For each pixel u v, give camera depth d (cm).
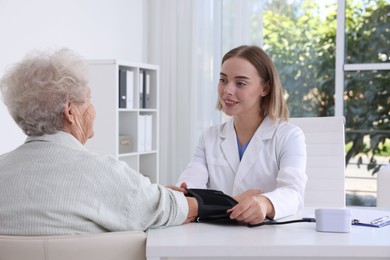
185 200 154
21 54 381
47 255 121
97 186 134
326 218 148
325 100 504
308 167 278
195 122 511
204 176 222
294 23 508
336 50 496
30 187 133
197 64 509
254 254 131
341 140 277
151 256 129
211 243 133
